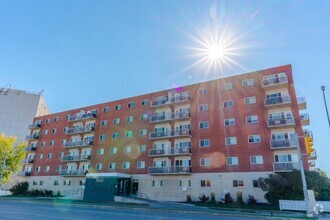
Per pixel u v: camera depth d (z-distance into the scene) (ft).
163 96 144.66
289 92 111.14
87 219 43.96
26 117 259.19
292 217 59.47
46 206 76.23
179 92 139.95
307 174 85.97
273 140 104.27
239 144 112.47
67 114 182.60
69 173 154.81
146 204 100.42
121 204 94.94
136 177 132.87
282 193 86.63
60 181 161.48
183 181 119.03
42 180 169.58
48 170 170.91
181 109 135.85
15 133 249.55
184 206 90.94
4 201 103.45
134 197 120.26
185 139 127.54
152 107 143.13
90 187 125.49
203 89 132.67
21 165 183.93
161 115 136.77
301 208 78.79
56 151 174.09
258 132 110.22
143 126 143.95
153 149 132.36
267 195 90.99
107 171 145.28
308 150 57.62
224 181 109.50
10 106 259.39
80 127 167.12
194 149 122.62
